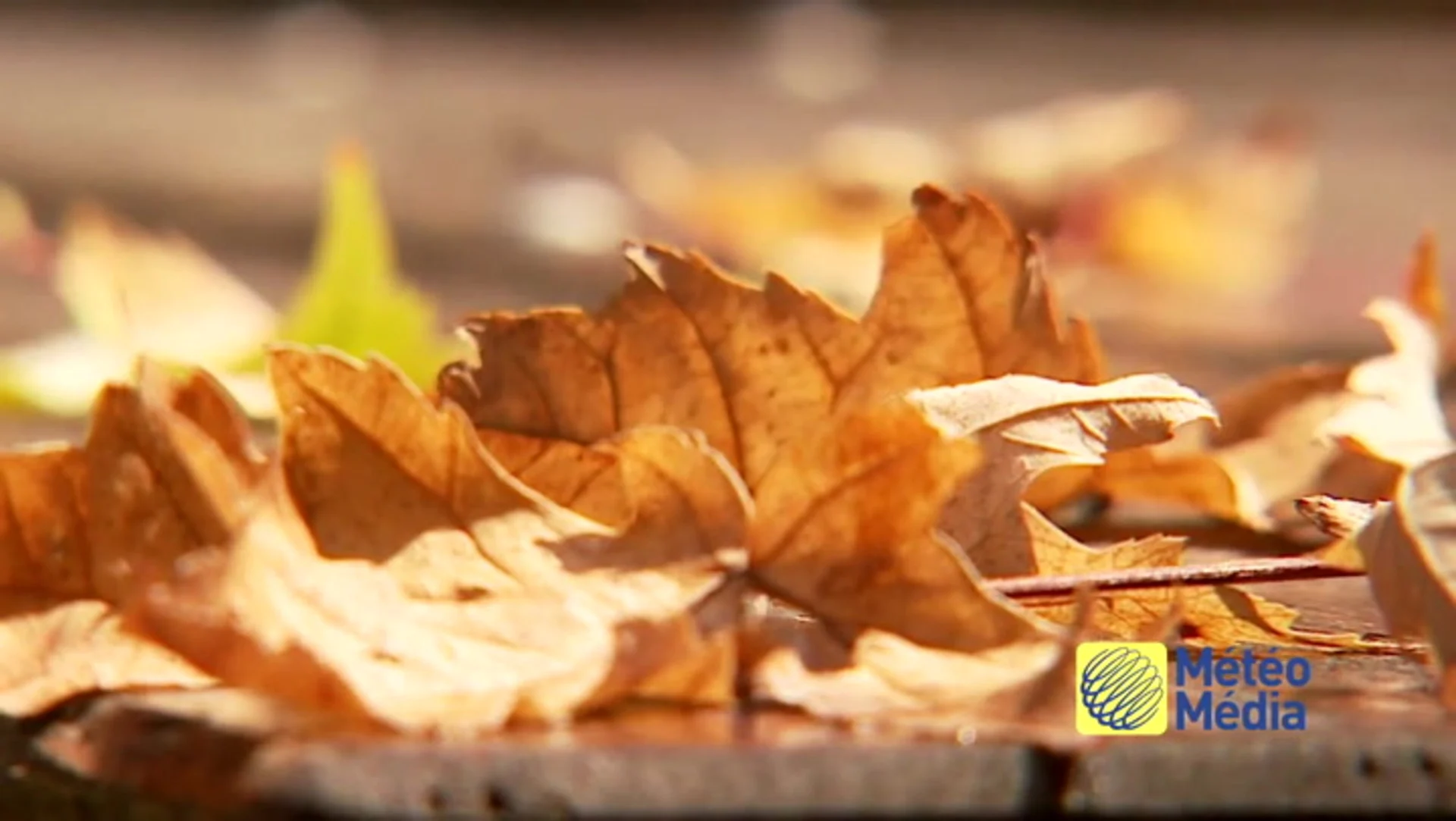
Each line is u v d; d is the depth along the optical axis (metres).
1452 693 0.72
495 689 0.71
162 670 0.72
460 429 0.73
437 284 1.54
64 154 2.06
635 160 1.90
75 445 0.73
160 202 1.86
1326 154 2.30
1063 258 1.73
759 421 0.77
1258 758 0.70
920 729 0.71
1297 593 0.81
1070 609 0.75
